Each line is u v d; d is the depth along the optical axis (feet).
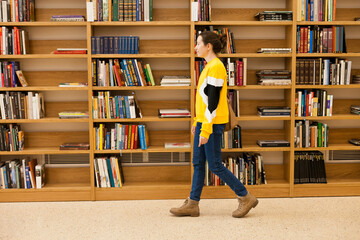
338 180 13.16
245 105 13.37
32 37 12.84
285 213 11.25
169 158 13.43
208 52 10.61
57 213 11.34
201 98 10.47
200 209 11.62
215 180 12.57
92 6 11.94
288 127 12.82
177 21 12.10
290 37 12.55
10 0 11.96
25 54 12.10
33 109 12.28
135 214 11.22
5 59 12.87
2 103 12.18
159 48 13.09
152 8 12.46
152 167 13.39
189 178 13.43
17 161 12.73
